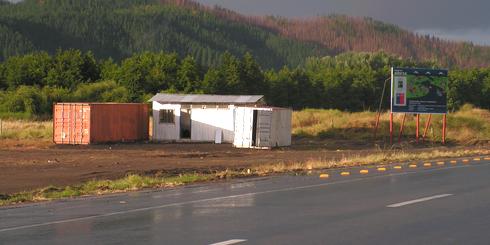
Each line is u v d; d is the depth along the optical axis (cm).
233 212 1398
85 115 4459
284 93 10962
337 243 1019
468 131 5503
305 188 1911
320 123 6012
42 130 5216
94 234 1143
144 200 1666
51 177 2475
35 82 10306
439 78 4666
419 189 1848
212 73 10238
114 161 3228
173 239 1073
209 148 4222
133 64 10031
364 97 12006
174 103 4784
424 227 1170
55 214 1434
